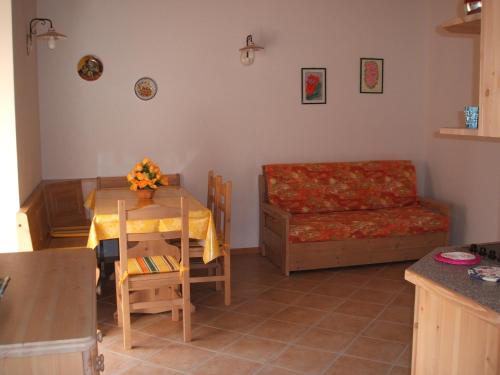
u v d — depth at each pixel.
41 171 4.46
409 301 3.75
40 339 1.20
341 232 4.37
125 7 4.53
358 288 4.04
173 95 4.74
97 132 4.59
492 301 1.50
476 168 4.73
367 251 4.50
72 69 4.47
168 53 4.68
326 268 4.58
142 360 2.86
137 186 3.64
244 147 4.98
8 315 1.33
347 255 4.45
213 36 4.77
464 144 4.88
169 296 3.46
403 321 3.38
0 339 1.20
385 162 5.19
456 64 4.96
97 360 1.30
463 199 4.93
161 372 2.72
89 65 4.50
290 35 4.99
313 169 4.95
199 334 3.20
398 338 3.11
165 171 4.80
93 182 4.58
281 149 5.10
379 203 5.03
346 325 3.32
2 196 3.28
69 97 4.50
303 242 4.32
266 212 4.75
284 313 3.53
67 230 4.01
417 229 4.59
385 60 5.30
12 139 3.25
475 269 1.76
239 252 5.07
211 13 4.75
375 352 2.93
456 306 1.65
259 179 4.95
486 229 4.63
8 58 3.20
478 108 1.96
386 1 5.23
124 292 2.95
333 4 5.07
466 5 2.04
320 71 5.11
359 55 5.21
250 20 4.86
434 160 5.36
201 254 3.49
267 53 4.94
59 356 1.21
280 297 3.84
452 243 5.11
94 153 4.61
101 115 4.58
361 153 5.35
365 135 5.34
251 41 4.74
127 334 2.98
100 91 4.56
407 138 5.45
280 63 4.99
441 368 1.75
